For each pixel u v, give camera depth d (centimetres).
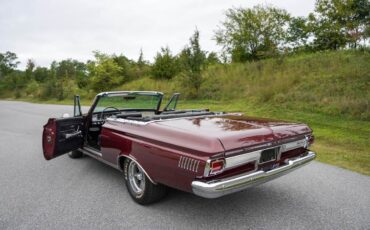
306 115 1036
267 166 341
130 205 386
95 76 2797
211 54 2484
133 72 2962
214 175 290
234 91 1622
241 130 324
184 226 332
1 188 448
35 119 1368
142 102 560
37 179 488
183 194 420
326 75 1329
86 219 347
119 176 503
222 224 337
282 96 1252
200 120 386
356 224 339
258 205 389
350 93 1081
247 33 2061
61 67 5116
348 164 582
